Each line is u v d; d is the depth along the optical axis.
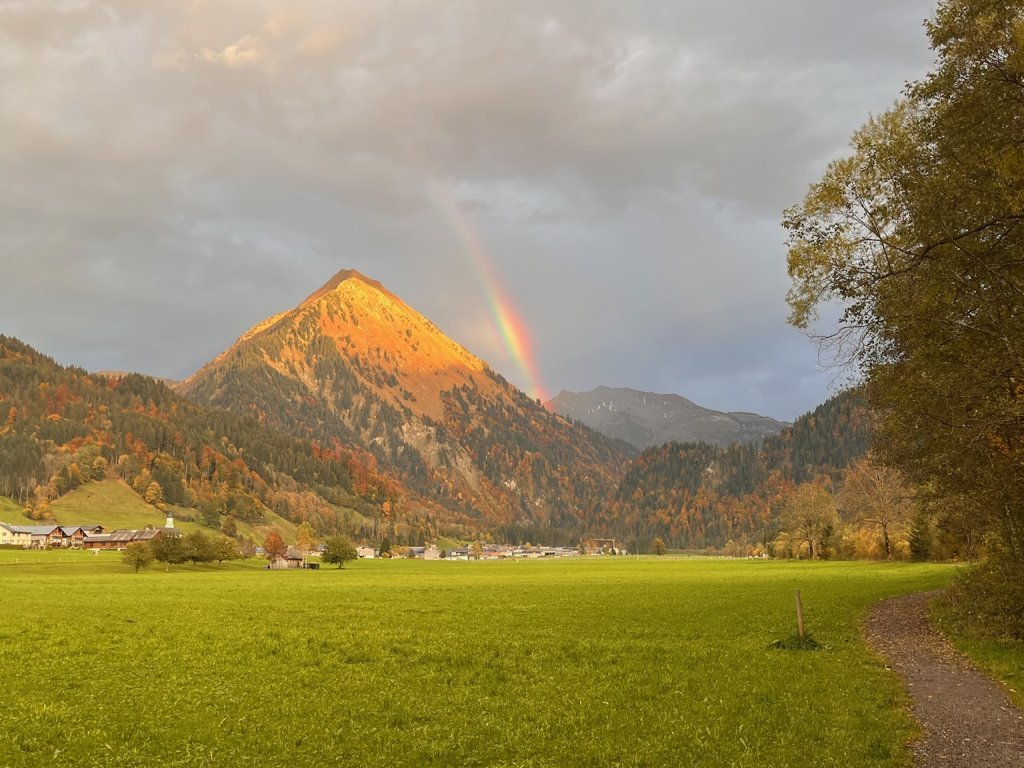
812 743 16.44
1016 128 25.70
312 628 41.09
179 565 162.75
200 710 20.78
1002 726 17.58
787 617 42.16
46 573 134.38
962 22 27.22
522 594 72.19
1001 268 26.23
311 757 16.42
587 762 15.75
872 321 29.89
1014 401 25.42
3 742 17.58
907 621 37.97
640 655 29.59
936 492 40.72
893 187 28.78
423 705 21.11
